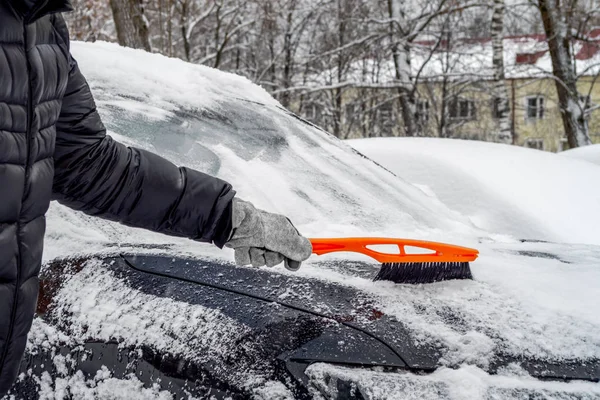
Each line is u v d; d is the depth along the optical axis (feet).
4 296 3.36
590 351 4.00
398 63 49.52
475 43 51.98
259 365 4.00
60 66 3.67
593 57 52.49
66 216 6.17
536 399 3.58
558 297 4.63
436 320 4.29
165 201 4.13
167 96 8.21
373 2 51.24
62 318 4.90
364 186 8.09
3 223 3.31
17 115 3.28
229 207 4.17
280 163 7.95
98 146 4.06
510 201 10.62
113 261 5.17
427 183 11.28
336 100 61.67
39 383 4.86
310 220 7.06
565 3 47.21
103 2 41.68
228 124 8.23
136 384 4.36
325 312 4.34
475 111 62.28
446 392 3.64
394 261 4.72
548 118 83.46
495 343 4.05
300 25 57.52
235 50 64.49
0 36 3.17
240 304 4.46
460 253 4.87
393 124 62.34
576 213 10.71
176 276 4.85
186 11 50.67
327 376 3.79
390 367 3.87
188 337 4.31
